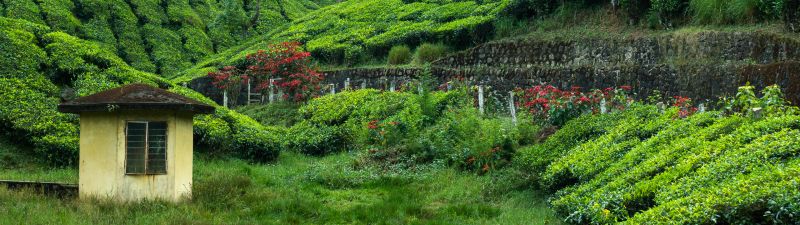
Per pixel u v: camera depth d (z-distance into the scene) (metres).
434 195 10.54
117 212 8.33
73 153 12.02
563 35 21.53
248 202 9.59
